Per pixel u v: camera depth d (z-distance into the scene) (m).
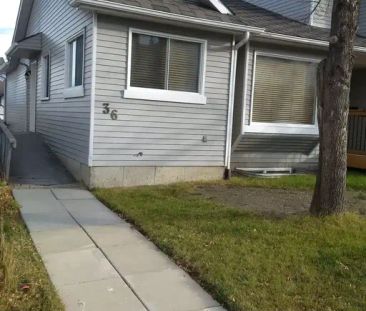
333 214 6.39
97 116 8.72
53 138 11.82
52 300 3.85
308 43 10.66
